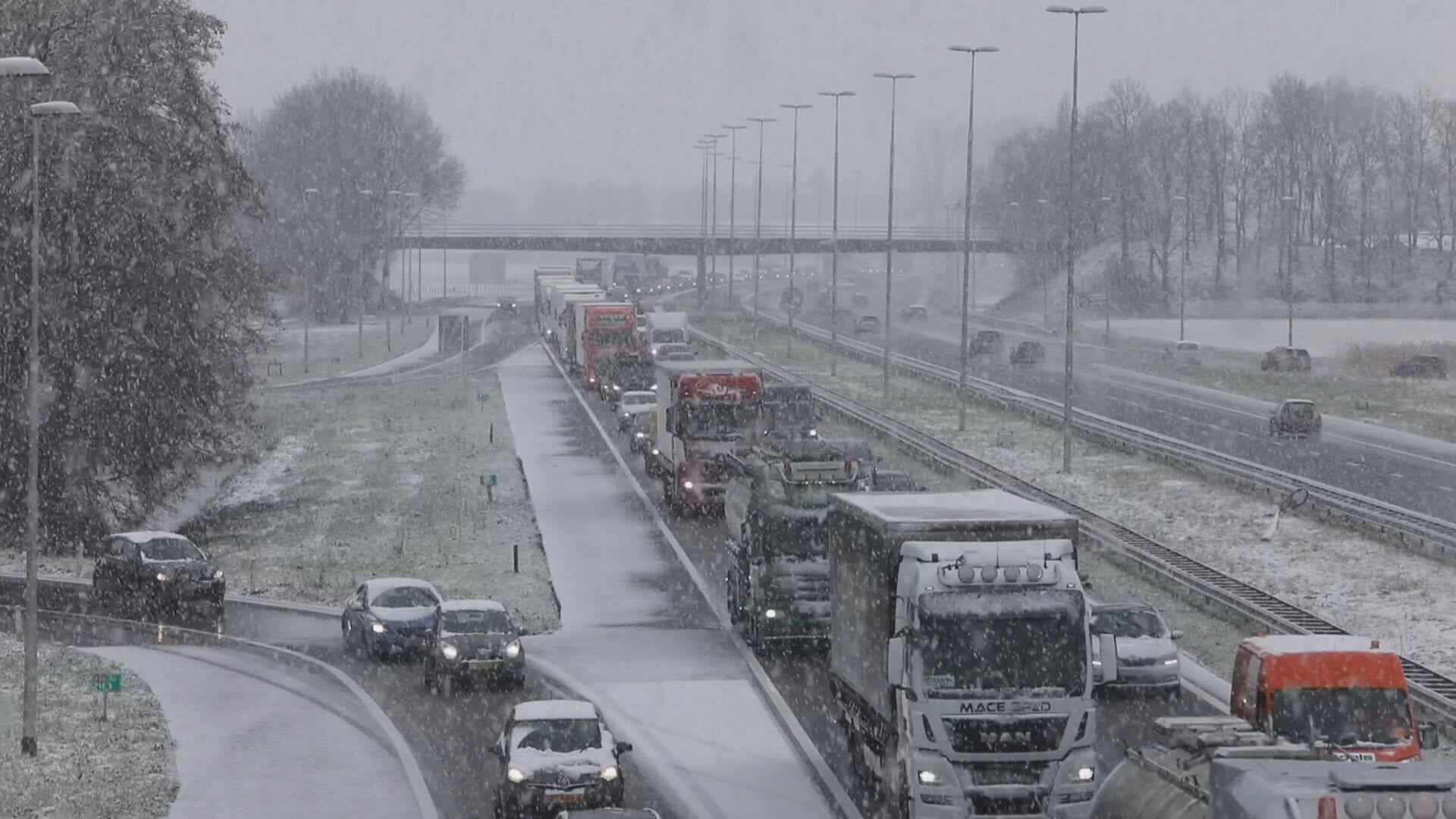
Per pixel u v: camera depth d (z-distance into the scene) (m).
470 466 150.00
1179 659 74.56
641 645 82.81
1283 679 54.31
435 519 122.50
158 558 96.94
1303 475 134.00
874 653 54.94
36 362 67.94
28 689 63.16
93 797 56.50
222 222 125.50
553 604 93.62
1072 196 141.38
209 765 61.59
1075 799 51.09
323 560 109.44
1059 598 51.62
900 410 186.38
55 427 117.50
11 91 112.38
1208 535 109.56
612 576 100.94
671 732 66.50
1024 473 138.25
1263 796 29.28
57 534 119.25
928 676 51.16
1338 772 29.64
